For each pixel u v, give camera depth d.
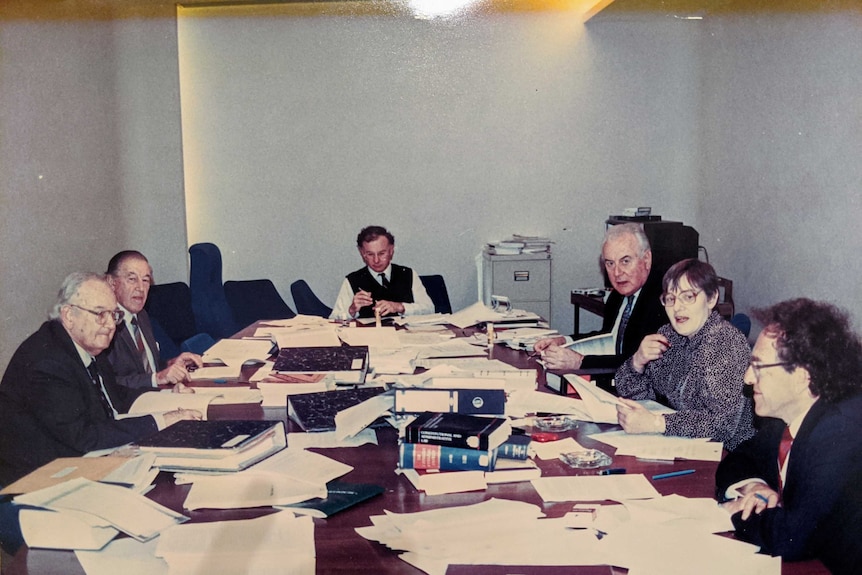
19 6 4.04
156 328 3.56
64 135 4.41
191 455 1.76
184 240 5.65
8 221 3.84
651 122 5.93
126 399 2.55
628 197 5.98
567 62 5.86
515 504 1.57
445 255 5.97
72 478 1.65
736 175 5.43
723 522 1.49
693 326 2.48
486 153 5.91
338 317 4.34
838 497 1.43
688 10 5.71
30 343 2.31
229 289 4.86
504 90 5.88
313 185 5.89
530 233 5.98
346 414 2.07
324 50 5.80
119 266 3.17
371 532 1.46
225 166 5.85
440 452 1.75
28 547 1.45
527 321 3.69
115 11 5.07
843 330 1.79
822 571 1.32
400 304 4.23
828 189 4.40
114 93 5.03
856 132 4.16
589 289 5.74
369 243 4.62
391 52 5.81
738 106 5.39
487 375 2.49
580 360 2.93
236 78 5.78
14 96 3.94
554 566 1.31
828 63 4.40
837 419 1.57
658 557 1.34
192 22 5.70
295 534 1.43
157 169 5.43
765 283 5.07
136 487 1.66
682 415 2.08
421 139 5.89
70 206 4.45
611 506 1.56
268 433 1.90
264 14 5.74
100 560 1.39
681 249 5.15
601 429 2.10
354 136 5.86
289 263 5.95
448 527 1.47
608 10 5.67
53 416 2.16
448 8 5.80
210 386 2.67
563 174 5.95
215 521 1.52
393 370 2.71
